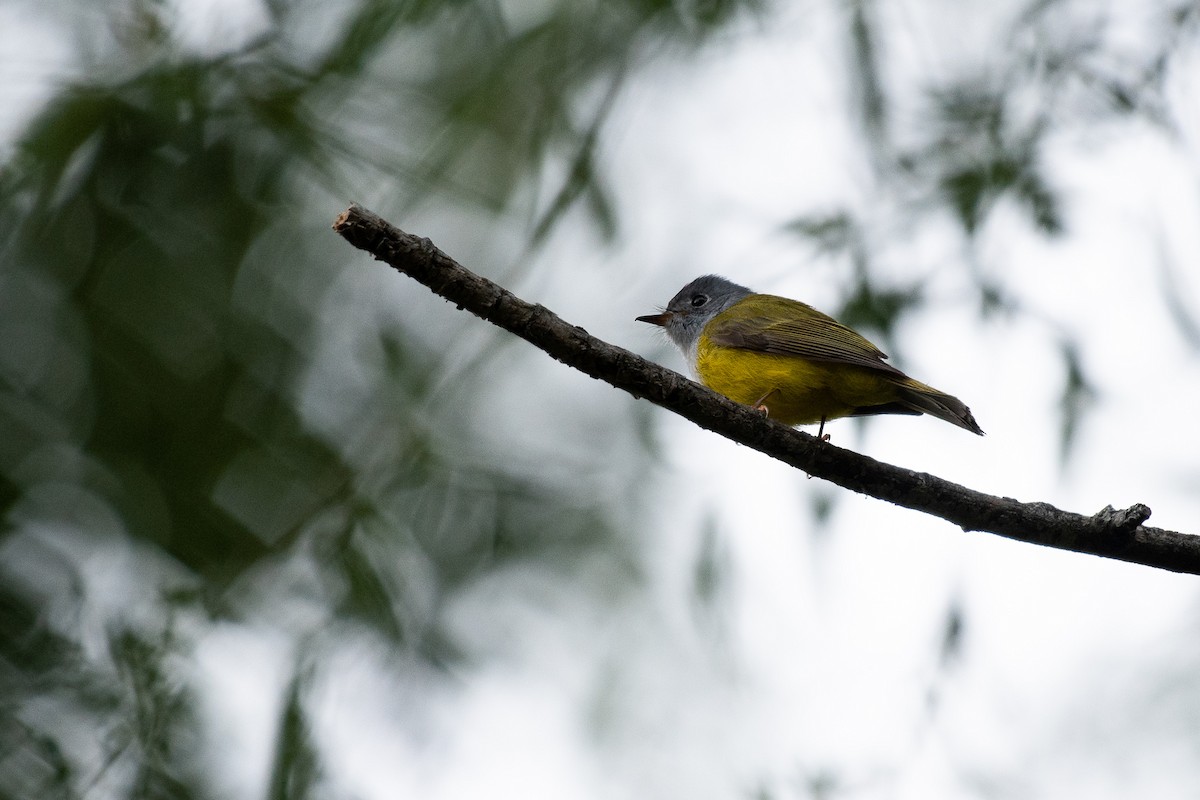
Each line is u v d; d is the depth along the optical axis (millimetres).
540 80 12680
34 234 11961
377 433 12523
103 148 11664
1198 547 7914
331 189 12180
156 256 12719
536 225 12258
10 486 12164
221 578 11336
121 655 10133
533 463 12914
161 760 9703
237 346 12875
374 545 10781
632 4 12383
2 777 9625
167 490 12438
